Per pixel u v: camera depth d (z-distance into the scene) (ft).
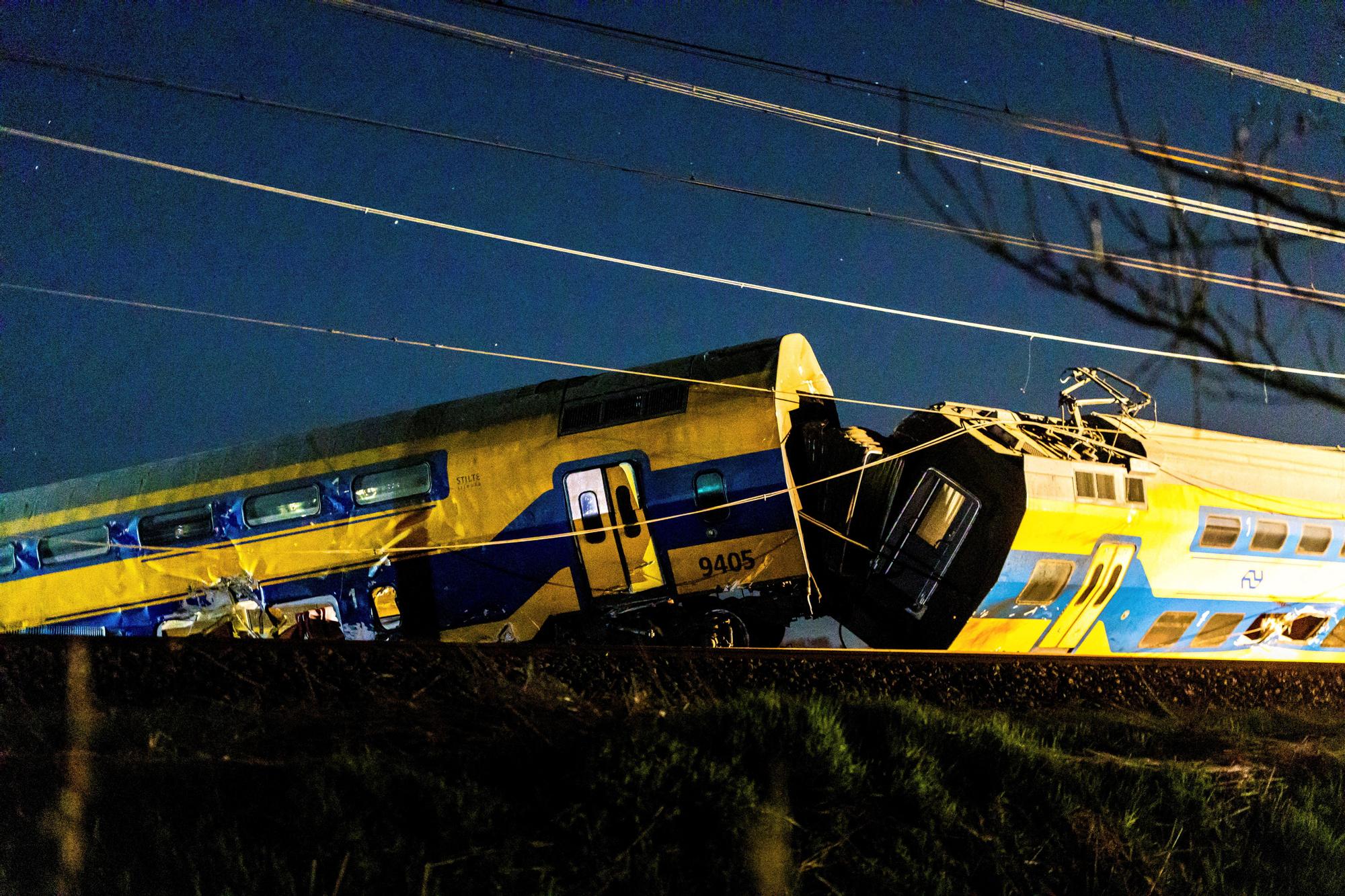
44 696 30.09
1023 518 53.31
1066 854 27.09
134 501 62.85
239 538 60.49
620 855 22.81
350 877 20.86
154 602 61.57
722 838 24.02
